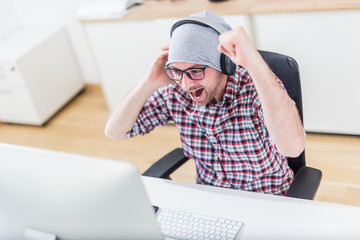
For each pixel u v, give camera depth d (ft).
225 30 4.62
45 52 11.72
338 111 9.00
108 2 10.25
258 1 8.80
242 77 4.94
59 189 3.55
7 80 11.39
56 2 12.10
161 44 9.87
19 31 12.60
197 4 9.43
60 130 11.55
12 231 4.04
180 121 5.36
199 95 4.83
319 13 8.12
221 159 5.30
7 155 3.62
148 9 9.88
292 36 8.54
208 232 4.37
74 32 12.43
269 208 4.53
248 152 5.10
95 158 3.40
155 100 5.47
